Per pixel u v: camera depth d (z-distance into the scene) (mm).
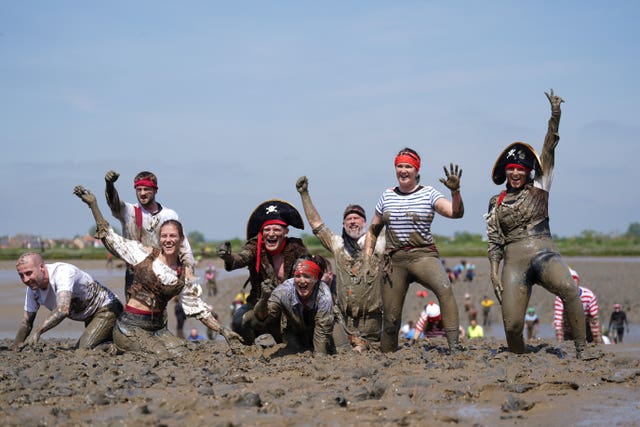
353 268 13766
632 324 43969
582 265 88938
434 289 12312
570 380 9922
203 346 14000
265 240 12938
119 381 9898
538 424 8000
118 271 81500
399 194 12469
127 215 13539
